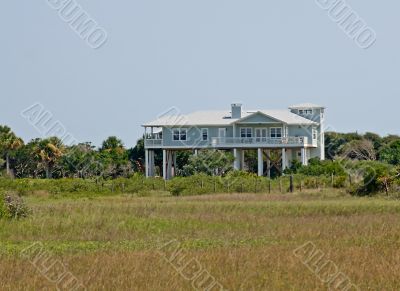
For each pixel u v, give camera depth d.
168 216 105.25
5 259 67.50
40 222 96.38
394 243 75.94
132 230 91.38
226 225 95.56
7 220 99.12
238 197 145.62
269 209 113.75
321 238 81.50
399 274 58.12
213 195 154.75
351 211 110.12
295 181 177.38
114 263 64.00
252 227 93.25
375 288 54.28
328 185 171.25
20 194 167.62
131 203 131.00
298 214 107.88
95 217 101.44
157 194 169.75
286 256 67.06
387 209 112.06
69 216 102.94
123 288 54.28
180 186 169.00
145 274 59.06
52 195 165.62
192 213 109.56
